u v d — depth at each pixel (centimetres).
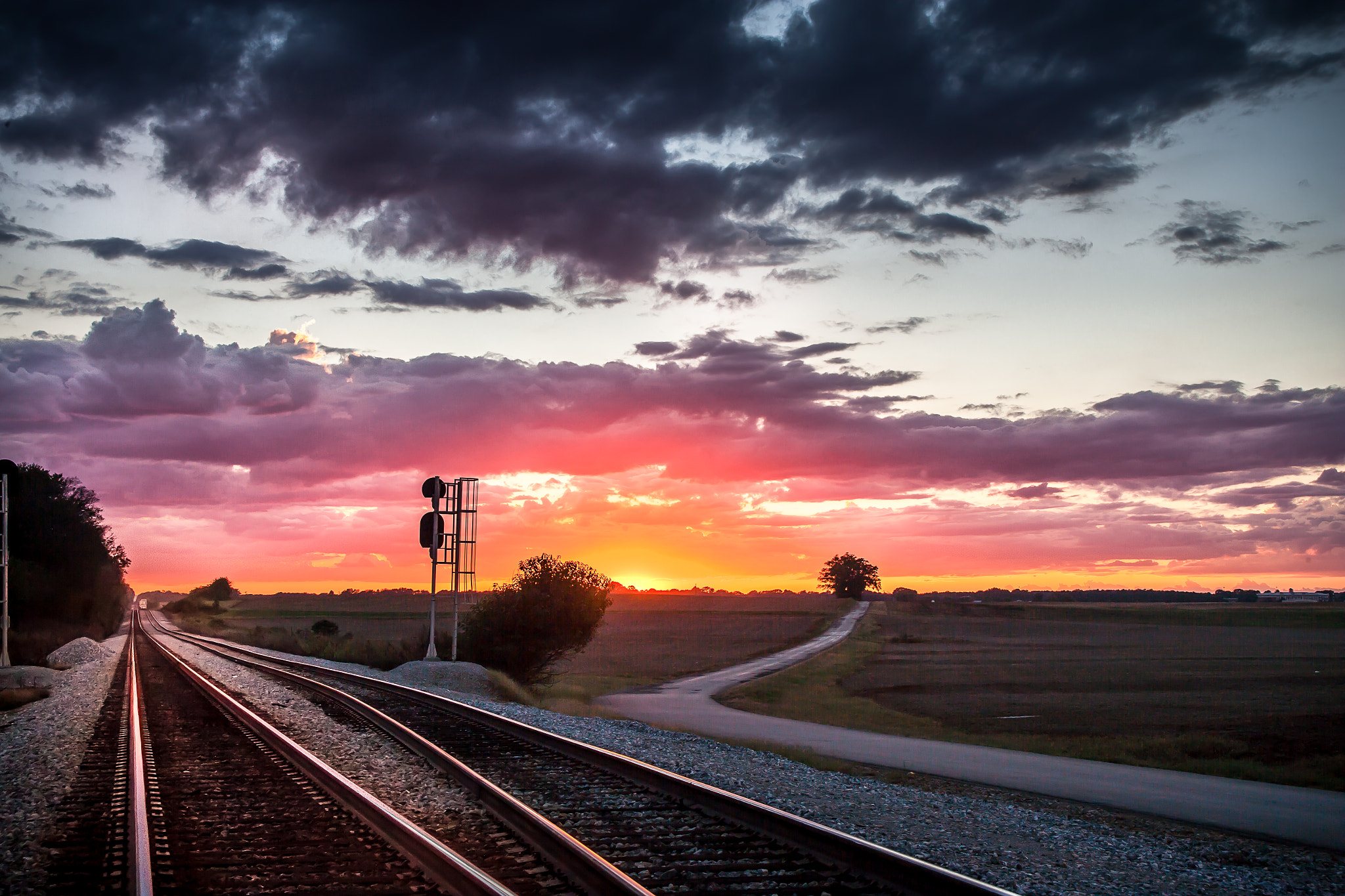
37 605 7794
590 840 888
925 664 7688
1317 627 15825
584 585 4838
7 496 4281
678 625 16525
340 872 775
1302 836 1443
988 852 976
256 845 866
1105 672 6519
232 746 1555
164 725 1848
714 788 1055
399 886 730
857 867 776
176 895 714
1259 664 7194
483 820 964
